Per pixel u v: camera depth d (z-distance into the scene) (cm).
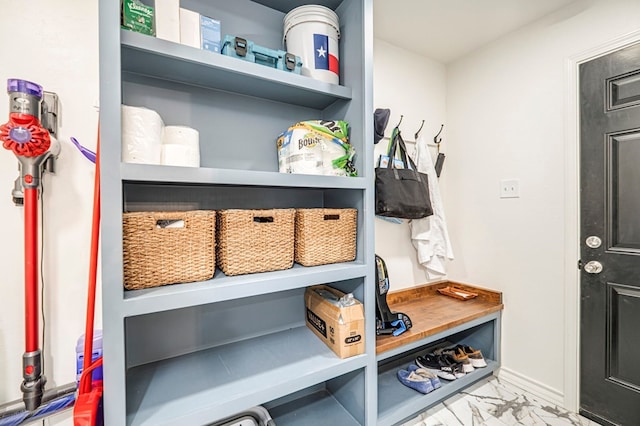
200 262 99
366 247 126
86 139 110
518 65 186
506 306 194
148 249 91
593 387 155
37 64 102
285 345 133
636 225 142
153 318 121
